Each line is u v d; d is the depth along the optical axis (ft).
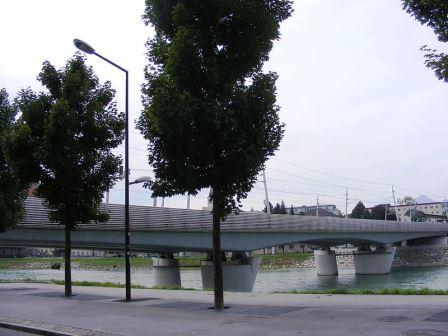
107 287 96.22
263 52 51.65
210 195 53.11
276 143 52.24
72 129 69.77
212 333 37.42
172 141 49.65
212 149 49.73
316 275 265.95
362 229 237.45
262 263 350.23
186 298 67.41
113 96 76.07
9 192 82.02
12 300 67.05
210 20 50.37
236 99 49.29
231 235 160.86
